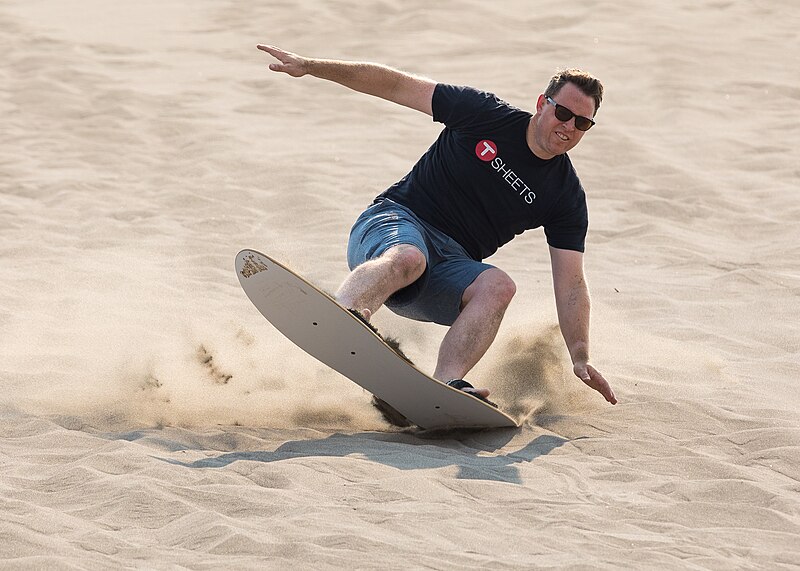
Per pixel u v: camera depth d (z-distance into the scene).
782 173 39.72
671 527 13.75
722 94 48.97
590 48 54.62
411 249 17.97
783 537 13.46
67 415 17.97
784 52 55.09
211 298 26.23
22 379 19.83
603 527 13.62
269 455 16.27
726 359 22.69
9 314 24.11
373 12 61.22
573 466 16.11
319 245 31.27
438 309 18.91
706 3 63.72
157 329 23.44
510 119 18.67
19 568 11.70
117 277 27.62
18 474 15.12
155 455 15.91
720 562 12.57
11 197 35.44
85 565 11.95
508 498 14.57
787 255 31.34
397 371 16.86
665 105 47.19
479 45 55.41
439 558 12.26
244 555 12.32
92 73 49.47
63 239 31.41
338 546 12.54
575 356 18.66
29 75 48.88
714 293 27.97
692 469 16.12
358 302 17.19
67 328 23.39
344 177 37.81
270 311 16.88
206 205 34.88
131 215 33.84
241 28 58.69
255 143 41.34
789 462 16.39
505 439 17.64
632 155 40.75
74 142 41.28
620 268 30.47
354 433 17.92
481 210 18.95
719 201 36.50
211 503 13.95
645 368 21.47
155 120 43.84
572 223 19.20
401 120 45.06
